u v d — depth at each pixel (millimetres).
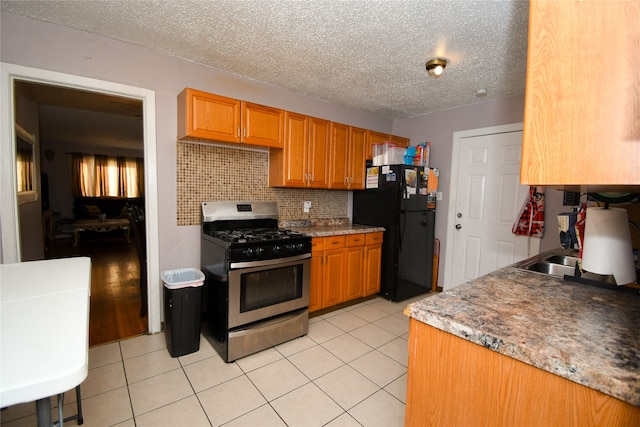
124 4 1746
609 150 656
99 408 1660
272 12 1789
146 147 2355
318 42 2131
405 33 1981
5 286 1076
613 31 644
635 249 1730
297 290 2535
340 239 3012
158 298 2482
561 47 707
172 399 1748
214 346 2330
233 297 2141
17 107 2691
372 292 3371
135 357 2164
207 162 2660
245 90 2789
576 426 700
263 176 3059
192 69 2500
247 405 1720
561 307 1033
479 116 3367
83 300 969
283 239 2389
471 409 884
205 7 1761
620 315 969
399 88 2994
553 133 722
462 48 2160
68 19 1915
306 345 2412
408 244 3414
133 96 2277
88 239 7000
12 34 1856
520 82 2758
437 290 3756
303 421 1608
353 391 1860
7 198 1905
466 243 3518
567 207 2803
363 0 1651
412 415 1029
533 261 1859
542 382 748
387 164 3420
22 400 579
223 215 2676
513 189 3156
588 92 676
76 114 4371
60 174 7203
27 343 717
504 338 797
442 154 3695
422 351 998
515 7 1672
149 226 2406
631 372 646
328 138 3184
